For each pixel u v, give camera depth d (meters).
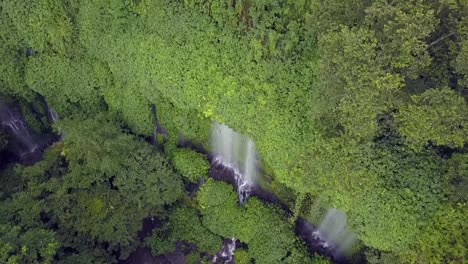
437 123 17.06
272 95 23.30
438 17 18.48
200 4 24.25
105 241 28.22
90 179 27.69
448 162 19.89
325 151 20.16
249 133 25.19
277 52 22.91
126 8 26.50
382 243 21.14
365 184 20.19
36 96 32.19
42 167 28.77
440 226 19.52
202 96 25.33
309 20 20.53
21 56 30.70
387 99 17.80
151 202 28.39
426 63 17.50
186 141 29.95
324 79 19.14
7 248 21.73
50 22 27.92
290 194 26.78
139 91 28.67
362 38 16.75
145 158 28.09
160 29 25.58
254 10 22.64
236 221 28.02
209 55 24.30
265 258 27.06
